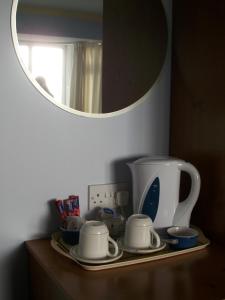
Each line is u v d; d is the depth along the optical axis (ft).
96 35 4.22
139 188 4.15
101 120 4.34
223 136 3.96
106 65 4.30
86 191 4.35
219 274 3.35
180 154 4.62
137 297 2.94
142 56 4.54
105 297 2.92
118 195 4.50
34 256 3.74
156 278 3.26
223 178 3.99
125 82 4.43
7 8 3.79
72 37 4.09
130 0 4.42
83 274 3.30
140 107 4.58
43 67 3.98
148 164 4.04
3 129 3.88
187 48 4.41
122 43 4.39
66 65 4.08
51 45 4.00
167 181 4.05
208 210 4.21
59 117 4.11
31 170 4.05
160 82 4.68
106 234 3.44
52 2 3.97
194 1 4.27
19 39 3.85
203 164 4.26
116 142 4.47
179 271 3.41
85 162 4.31
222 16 3.89
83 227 3.48
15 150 3.95
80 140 4.25
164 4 4.60
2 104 3.85
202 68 4.20
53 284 3.36
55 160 4.15
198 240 4.01
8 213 4.00
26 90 3.93
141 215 3.83
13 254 4.08
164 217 4.07
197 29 4.25
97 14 4.22
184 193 4.61
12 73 3.86
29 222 4.10
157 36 4.60
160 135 4.75
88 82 4.21
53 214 4.20
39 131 4.04
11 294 4.14
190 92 4.40
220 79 3.97
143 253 3.61
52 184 4.16
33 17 3.89
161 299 2.91
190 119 4.43
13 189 3.99
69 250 3.67
